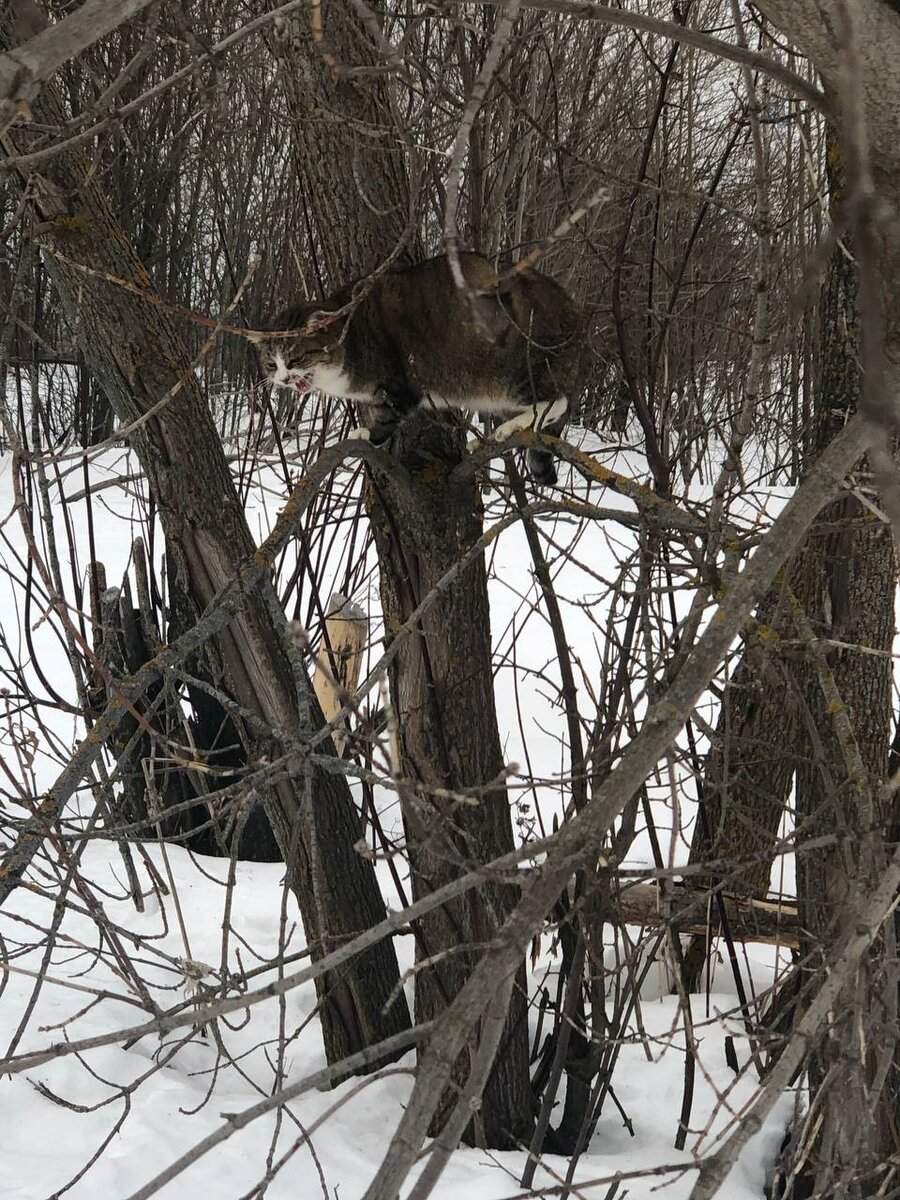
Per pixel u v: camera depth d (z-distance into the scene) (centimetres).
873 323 154
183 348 397
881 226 186
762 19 399
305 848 434
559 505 325
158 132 926
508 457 385
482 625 411
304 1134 210
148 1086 418
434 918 422
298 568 540
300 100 378
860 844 242
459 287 160
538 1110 433
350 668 650
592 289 695
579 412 661
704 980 529
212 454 404
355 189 383
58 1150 373
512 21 159
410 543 399
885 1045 246
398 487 379
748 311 541
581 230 450
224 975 283
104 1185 352
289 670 423
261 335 288
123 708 281
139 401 390
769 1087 178
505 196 572
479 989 163
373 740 197
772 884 571
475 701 409
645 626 318
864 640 358
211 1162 373
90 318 380
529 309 428
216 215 739
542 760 734
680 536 359
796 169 661
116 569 977
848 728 255
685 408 535
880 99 218
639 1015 354
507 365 427
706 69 760
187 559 412
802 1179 373
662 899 320
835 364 352
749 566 193
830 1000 186
